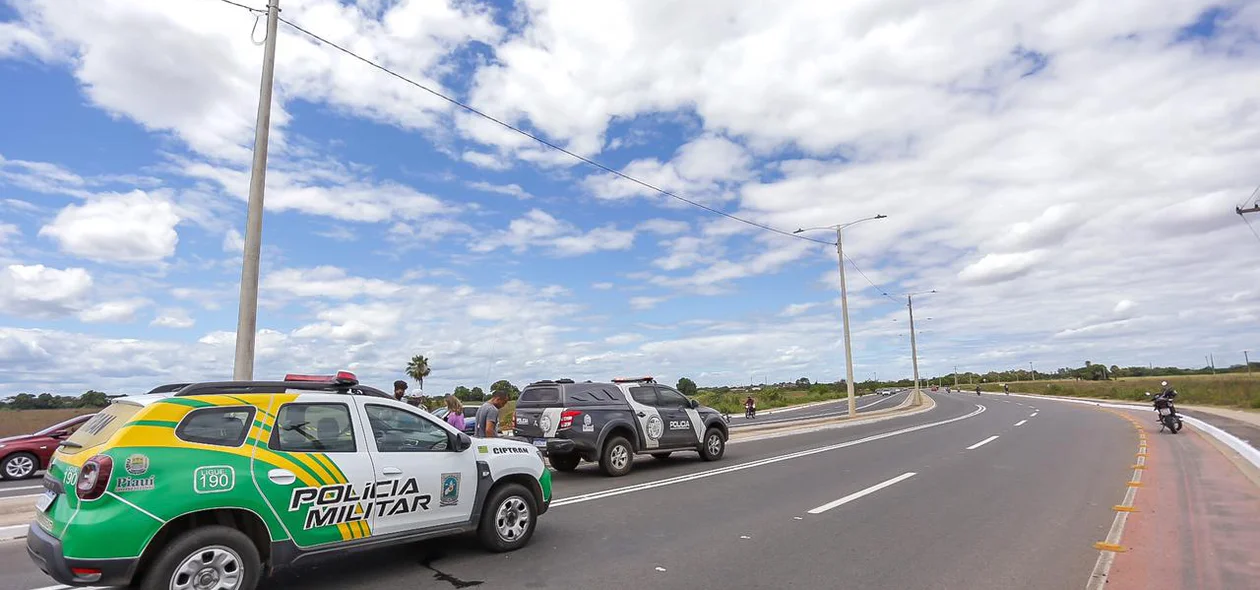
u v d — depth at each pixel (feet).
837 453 59.00
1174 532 26.89
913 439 73.41
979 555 23.73
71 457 16.96
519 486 24.32
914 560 23.07
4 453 49.32
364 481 19.60
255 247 35.42
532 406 46.93
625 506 33.06
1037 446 63.87
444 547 24.56
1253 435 62.75
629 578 20.84
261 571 17.79
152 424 16.75
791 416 148.05
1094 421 102.12
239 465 17.48
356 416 20.26
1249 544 24.62
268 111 36.76
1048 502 34.14
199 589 16.47
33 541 16.58
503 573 21.29
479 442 23.82
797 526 28.45
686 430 50.72
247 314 34.76
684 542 25.54
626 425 45.62
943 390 439.22
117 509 15.69
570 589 19.72
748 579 20.84
